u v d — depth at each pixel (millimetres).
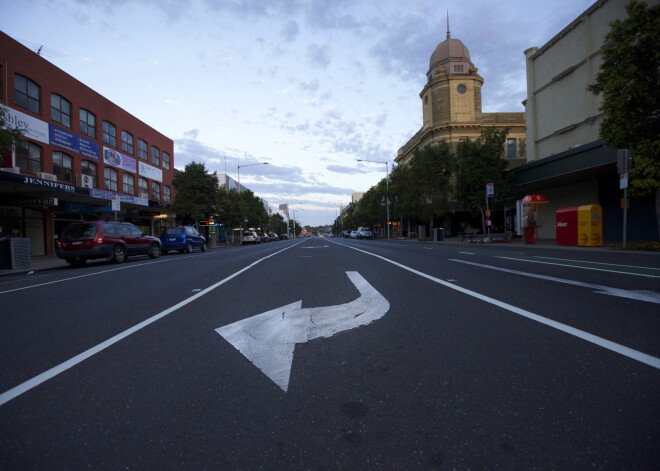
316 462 1764
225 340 3633
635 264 8781
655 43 11180
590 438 1873
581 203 21703
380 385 2559
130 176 29250
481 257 11883
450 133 42281
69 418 2227
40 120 20109
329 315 4449
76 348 3531
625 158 12836
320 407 2287
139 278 8820
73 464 1792
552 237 24812
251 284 7199
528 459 1736
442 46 44656
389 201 50375
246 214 46438
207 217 33500
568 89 22484
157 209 31391
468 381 2566
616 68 12258
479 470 1674
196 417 2205
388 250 17859
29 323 4570
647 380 2471
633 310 4250
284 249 22469
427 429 2012
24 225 20469
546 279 6680
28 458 1842
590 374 2594
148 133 31938
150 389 2594
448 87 42781
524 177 22891
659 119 11820
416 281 6887
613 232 19203
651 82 11820
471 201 25688
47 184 17016
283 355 3180
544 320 3936
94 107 24734
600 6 19844
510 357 2957
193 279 8266
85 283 8258
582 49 21172
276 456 1819
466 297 5250
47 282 8789
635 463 1680
